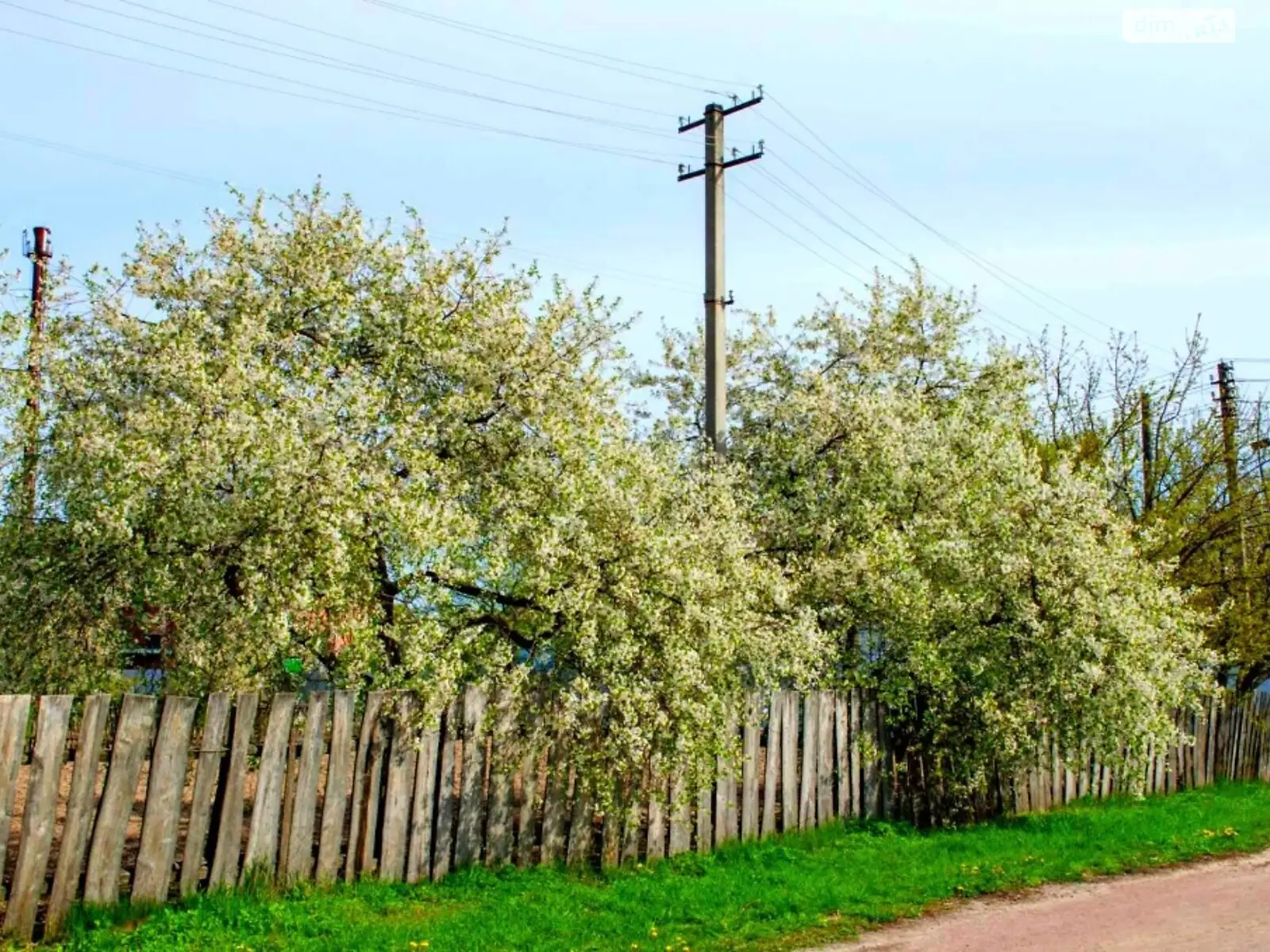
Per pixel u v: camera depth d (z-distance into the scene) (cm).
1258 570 2305
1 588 1060
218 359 1098
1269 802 1889
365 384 1109
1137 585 1557
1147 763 1683
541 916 930
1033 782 1708
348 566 1012
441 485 1134
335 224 1259
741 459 1697
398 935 850
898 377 1859
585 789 1110
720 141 1747
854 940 910
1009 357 1884
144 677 1251
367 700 988
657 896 1013
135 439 1004
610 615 1103
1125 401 2591
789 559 1517
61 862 809
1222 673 2514
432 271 1256
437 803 1036
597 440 1199
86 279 1169
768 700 1314
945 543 1485
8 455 1099
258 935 830
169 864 869
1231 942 905
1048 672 1495
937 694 1502
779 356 1838
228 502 999
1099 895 1095
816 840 1317
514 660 1193
